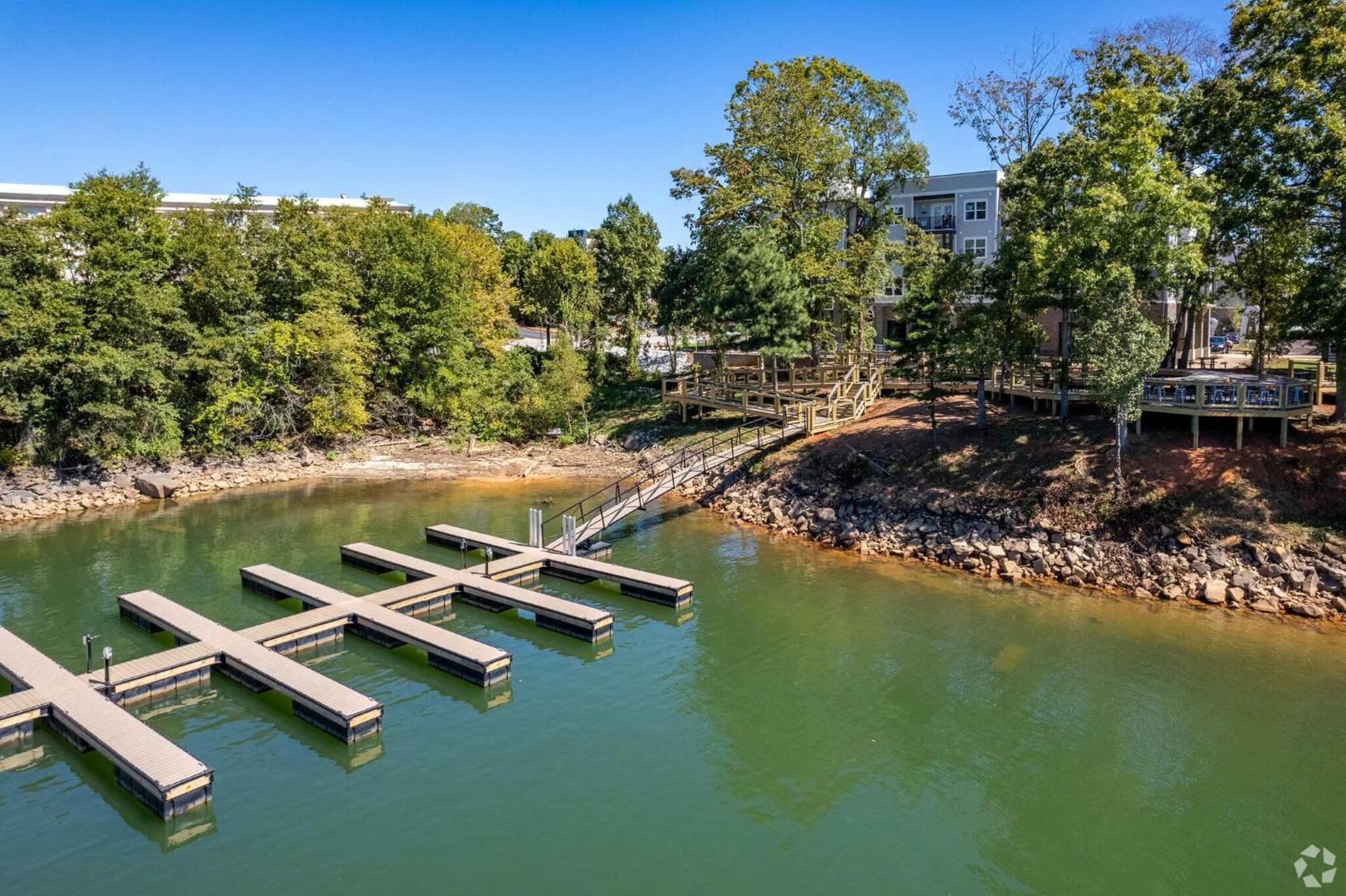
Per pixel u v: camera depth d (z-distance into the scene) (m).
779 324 40.38
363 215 51.09
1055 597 25.61
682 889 13.59
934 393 35.00
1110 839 14.89
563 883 13.67
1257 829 15.12
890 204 59.50
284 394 44.66
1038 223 30.50
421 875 13.79
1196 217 25.97
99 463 39.06
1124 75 31.56
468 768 16.98
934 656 21.97
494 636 23.80
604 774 16.84
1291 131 27.00
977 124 42.81
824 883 13.81
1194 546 25.77
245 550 31.12
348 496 39.53
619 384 58.97
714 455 37.47
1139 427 30.12
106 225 37.84
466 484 41.94
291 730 18.38
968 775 16.84
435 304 48.84
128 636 23.05
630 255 61.97
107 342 37.41
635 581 26.31
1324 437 28.08
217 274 41.16
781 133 44.41
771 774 16.94
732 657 22.27
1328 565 23.91
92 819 15.15
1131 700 19.47
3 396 36.06
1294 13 28.23
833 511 33.06
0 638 21.44
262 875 13.74
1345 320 25.27
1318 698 19.25
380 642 22.80
